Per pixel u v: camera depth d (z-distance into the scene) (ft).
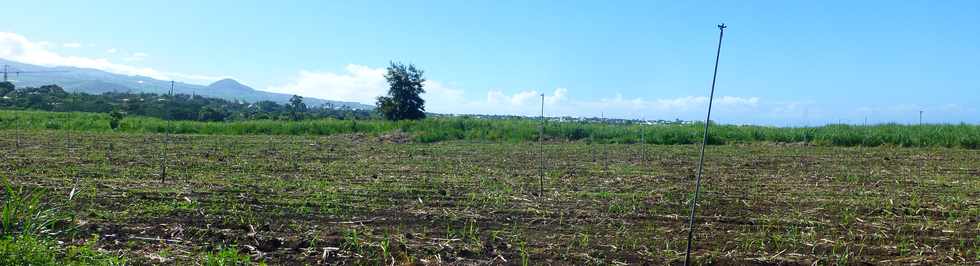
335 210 24.40
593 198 28.53
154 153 49.96
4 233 17.67
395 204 26.16
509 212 24.67
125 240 18.97
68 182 30.78
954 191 31.81
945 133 68.49
